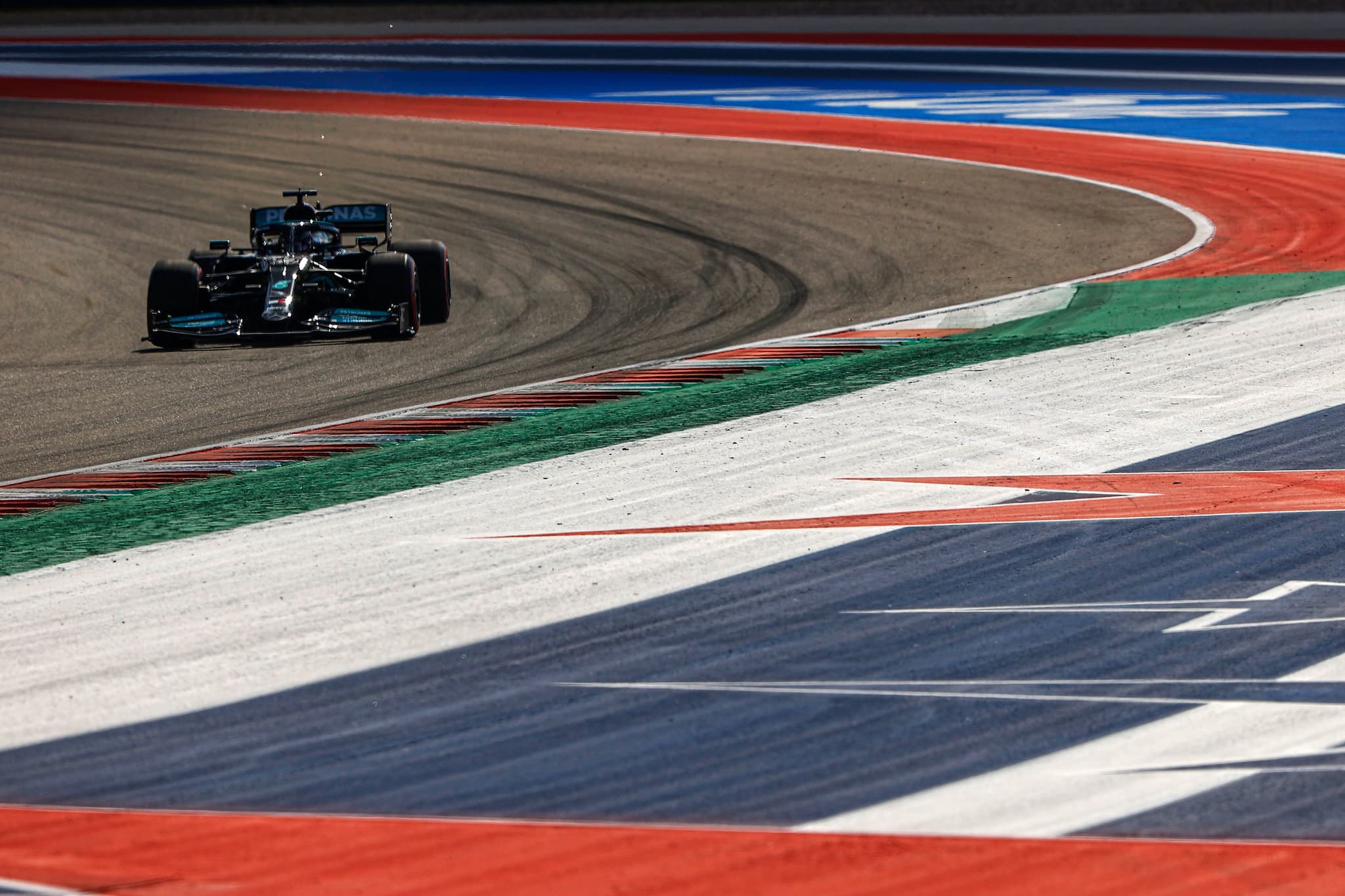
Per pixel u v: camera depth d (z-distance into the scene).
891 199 72.06
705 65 117.75
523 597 23.92
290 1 138.88
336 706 20.12
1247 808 16.61
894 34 127.62
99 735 19.45
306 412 39.06
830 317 50.09
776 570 24.75
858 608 22.98
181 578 25.42
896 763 17.95
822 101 102.38
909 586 23.84
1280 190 68.69
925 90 105.06
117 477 32.69
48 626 23.33
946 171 78.19
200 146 93.75
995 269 57.00
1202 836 16.05
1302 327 42.41
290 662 21.62
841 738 18.67
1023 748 18.23
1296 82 100.56
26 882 15.76
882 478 29.75
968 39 123.25
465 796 17.50
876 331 46.31
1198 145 81.94
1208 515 26.80
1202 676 20.12
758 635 22.08
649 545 26.22
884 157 82.56
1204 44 116.38
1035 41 121.19
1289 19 122.06
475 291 58.56
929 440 32.44
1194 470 29.58
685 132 92.88
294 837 16.64
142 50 130.00
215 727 19.59
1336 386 35.66
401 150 90.38
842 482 29.55
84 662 21.84
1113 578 23.92
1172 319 44.81
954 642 21.58
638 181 79.19
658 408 36.94
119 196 81.31
